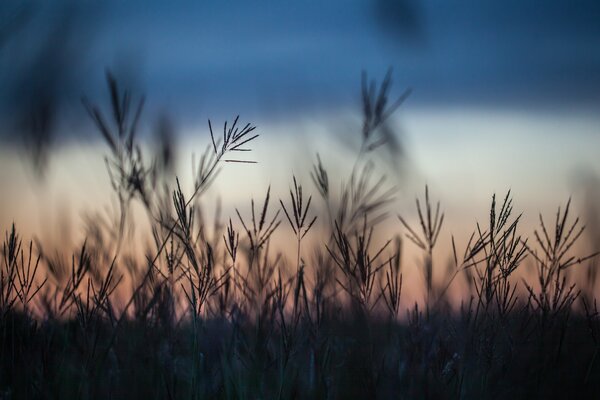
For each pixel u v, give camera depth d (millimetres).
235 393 1984
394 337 2158
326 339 2076
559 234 1911
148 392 2078
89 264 2094
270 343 2119
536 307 2016
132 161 2324
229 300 2135
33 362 2062
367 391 2041
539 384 1940
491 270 1900
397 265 2219
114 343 2123
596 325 2066
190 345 2113
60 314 2082
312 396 2064
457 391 1966
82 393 1985
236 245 1938
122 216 2379
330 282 2266
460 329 2064
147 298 2180
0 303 1980
